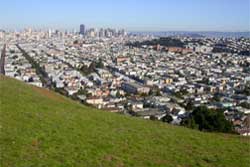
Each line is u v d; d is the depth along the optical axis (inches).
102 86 6008.9
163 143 824.3
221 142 905.5
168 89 5910.4
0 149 629.9
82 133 812.0
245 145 899.4
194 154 756.0
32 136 724.0
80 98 4589.1
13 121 819.4
